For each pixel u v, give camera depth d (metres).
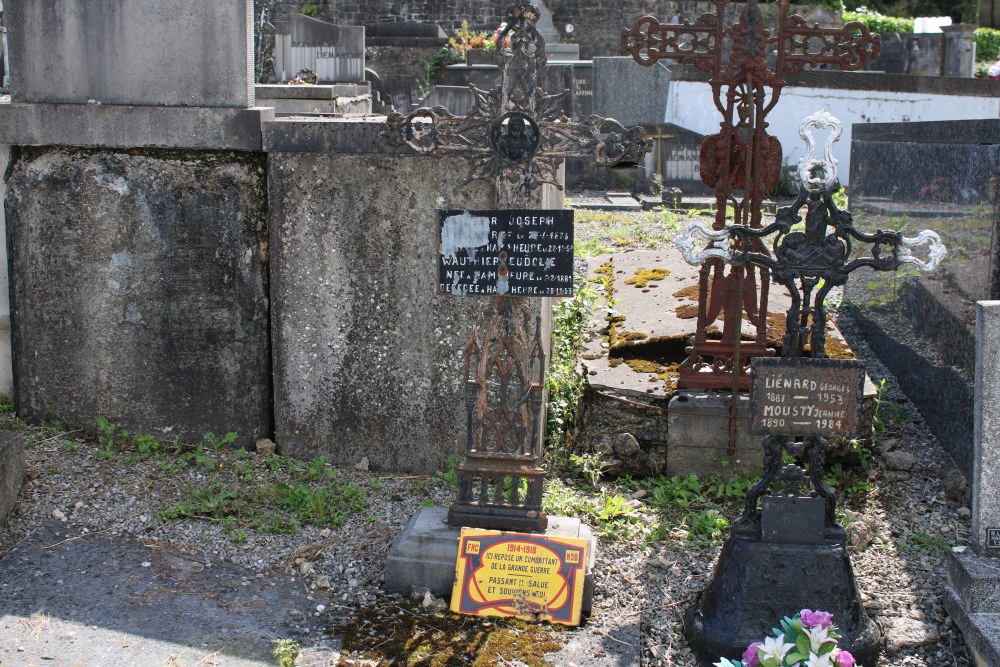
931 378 5.81
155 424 5.57
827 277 3.99
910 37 21.78
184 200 5.33
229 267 5.39
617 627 4.17
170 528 4.79
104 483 5.11
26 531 4.68
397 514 5.00
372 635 4.07
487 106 4.23
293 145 5.13
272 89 10.33
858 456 5.30
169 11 5.16
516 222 4.18
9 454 4.80
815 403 3.99
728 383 5.37
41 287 5.50
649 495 5.29
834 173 3.93
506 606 4.20
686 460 5.34
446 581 4.35
